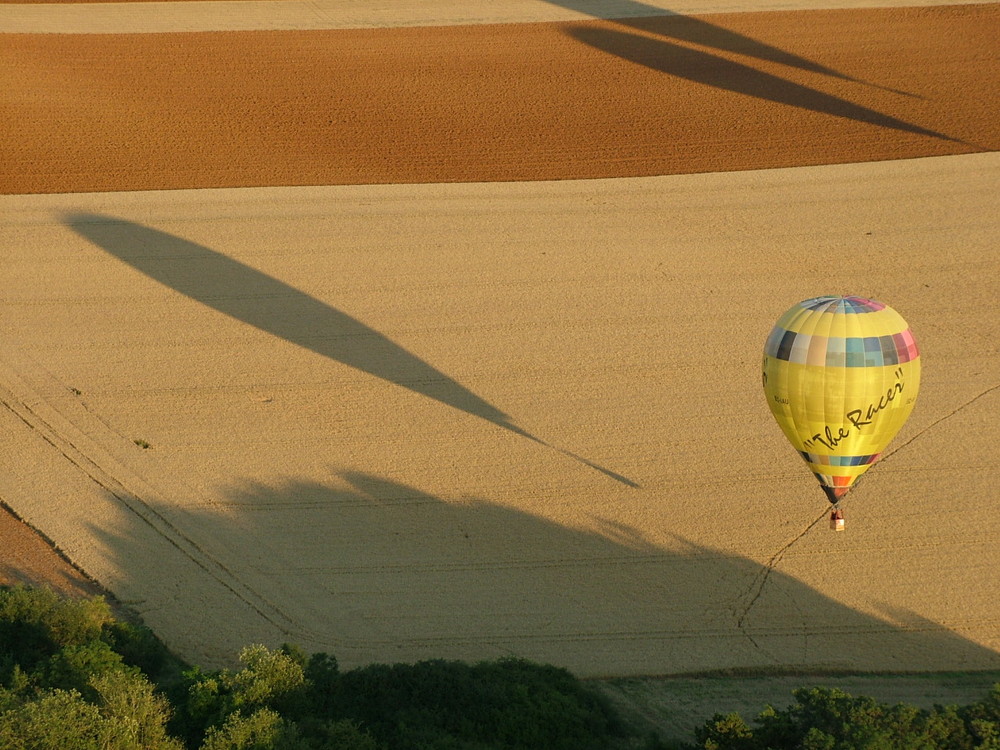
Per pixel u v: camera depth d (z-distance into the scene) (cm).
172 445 8331
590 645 6425
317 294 10688
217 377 9269
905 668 6266
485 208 12556
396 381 9219
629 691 6053
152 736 4788
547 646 6419
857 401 6625
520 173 13462
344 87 16038
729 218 12256
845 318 6675
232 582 6894
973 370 9262
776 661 6306
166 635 6397
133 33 18038
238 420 8662
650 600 6800
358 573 7012
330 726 4841
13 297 10600
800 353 6706
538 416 8712
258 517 7531
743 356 9519
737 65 16725
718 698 6022
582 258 11388
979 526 7406
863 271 11031
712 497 7750
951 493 7731
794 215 12288
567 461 8150
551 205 12638
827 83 16000
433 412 8769
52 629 5791
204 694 5062
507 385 9144
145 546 7194
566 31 18225
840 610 6706
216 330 10025
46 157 13688
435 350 9681
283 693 5184
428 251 11562
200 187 13038
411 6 19488
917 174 13200
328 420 8669
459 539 7344
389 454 8231
